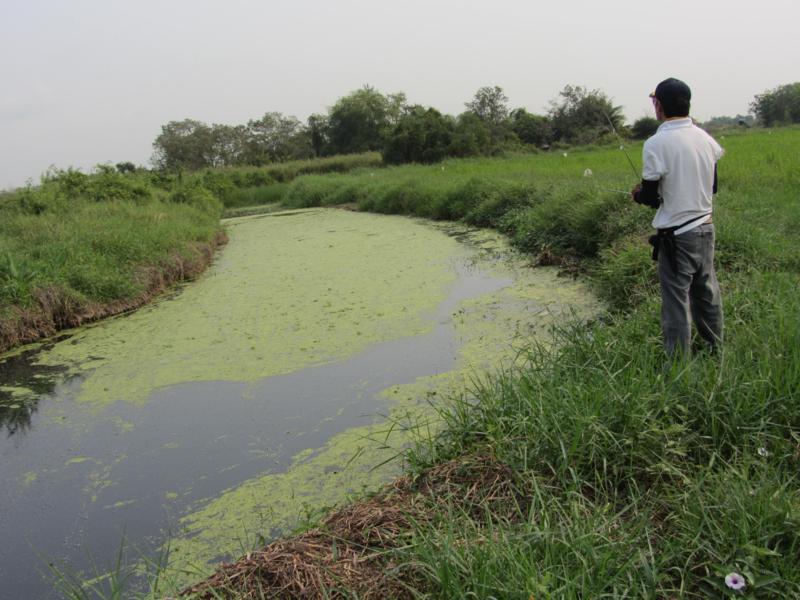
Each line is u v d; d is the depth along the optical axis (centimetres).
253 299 748
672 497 240
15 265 706
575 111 3056
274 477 349
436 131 2830
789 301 388
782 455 253
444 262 864
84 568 293
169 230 1045
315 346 561
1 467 401
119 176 1558
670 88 314
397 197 1582
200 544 299
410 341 549
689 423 280
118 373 542
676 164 311
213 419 435
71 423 454
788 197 738
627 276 565
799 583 192
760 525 209
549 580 193
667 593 204
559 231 845
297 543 247
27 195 1196
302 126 5544
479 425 317
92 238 859
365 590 220
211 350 577
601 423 279
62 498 357
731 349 321
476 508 259
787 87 4325
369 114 4362
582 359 379
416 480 291
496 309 612
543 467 274
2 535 328
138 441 416
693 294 337
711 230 320
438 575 208
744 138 1933
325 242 1165
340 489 328
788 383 278
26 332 654
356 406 428
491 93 3922
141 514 332
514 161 2119
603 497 256
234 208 2506
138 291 777
